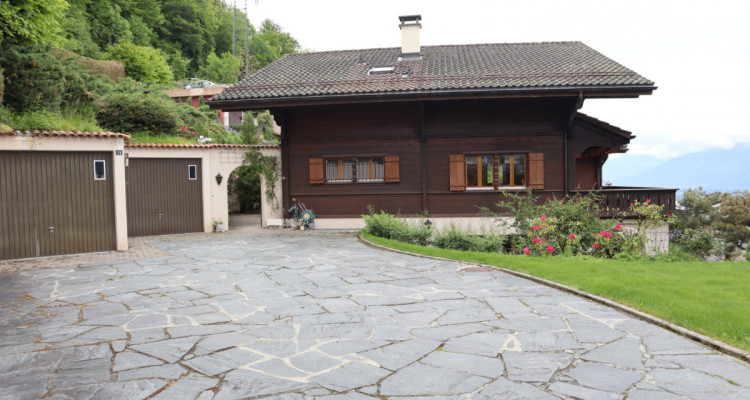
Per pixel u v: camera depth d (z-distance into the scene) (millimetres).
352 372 4070
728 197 19688
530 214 12211
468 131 15844
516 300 6438
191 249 12016
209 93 34188
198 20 63562
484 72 15516
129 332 5277
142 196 15148
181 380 3941
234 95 15062
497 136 15742
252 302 6535
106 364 4328
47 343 4941
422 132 15828
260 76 17031
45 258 10805
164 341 4953
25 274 8914
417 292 6980
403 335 5035
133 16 51406
